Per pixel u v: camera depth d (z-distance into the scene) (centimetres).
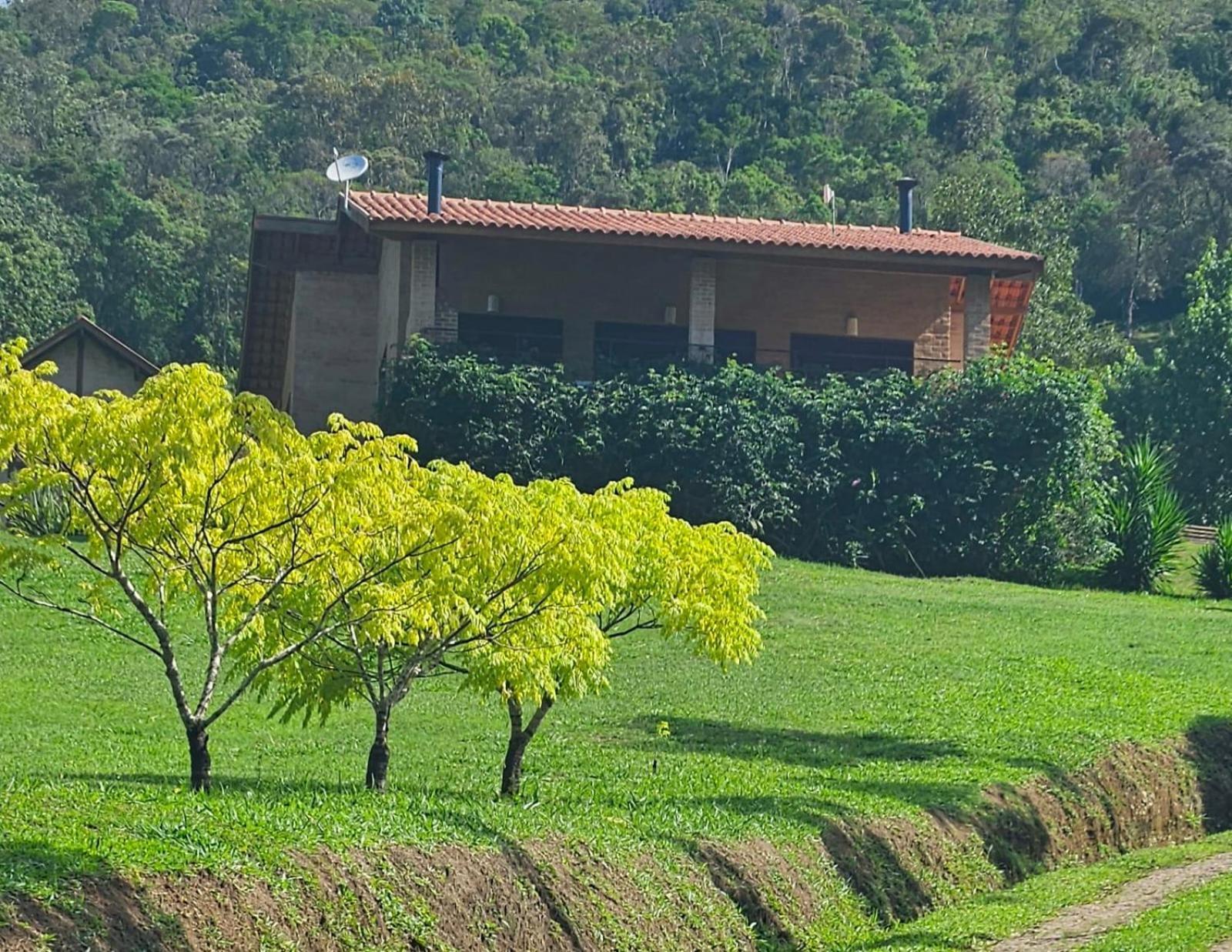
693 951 1255
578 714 2123
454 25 12656
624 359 3688
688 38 11519
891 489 3547
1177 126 10188
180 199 8725
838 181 9150
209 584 1335
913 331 3916
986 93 10094
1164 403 5062
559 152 10000
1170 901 1487
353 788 1510
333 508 1290
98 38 12375
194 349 7850
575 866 1244
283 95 10181
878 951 1325
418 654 1473
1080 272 9144
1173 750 2072
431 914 1100
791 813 1531
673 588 1555
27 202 7675
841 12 11431
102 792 1204
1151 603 3359
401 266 3616
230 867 1016
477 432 3366
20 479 1245
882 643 2652
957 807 1670
